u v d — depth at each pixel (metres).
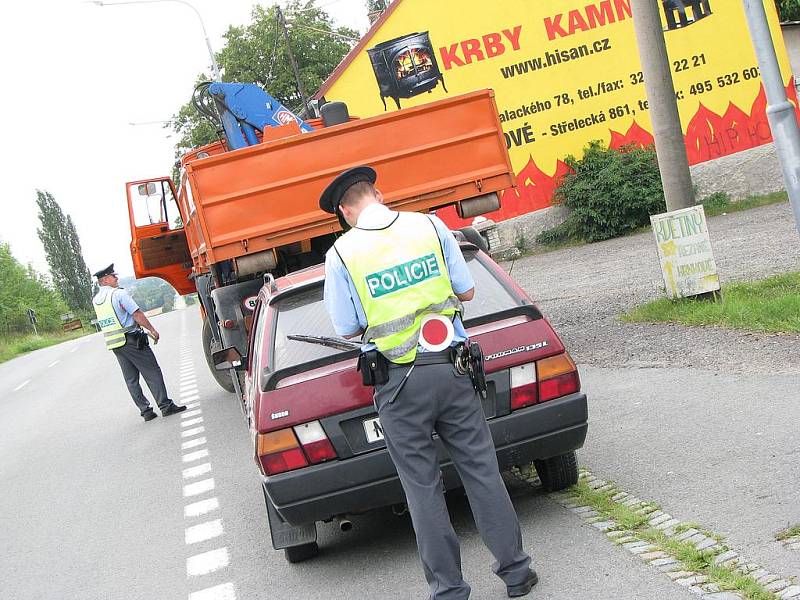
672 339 9.09
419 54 23.94
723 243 15.87
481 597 4.30
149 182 14.08
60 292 114.44
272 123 11.15
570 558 4.54
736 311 9.08
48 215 114.62
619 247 20.06
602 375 8.48
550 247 23.48
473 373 4.11
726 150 24.05
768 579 3.79
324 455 4.75
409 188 8.80
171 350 23.75
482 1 23.77
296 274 5.88
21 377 27.53
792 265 11.60
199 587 5.46
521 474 6.21
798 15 29.03
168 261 14.10
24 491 9.53
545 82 23.91
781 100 5.28
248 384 6.22
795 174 5.28
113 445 11.26
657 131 11.37
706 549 4.24
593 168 23.03
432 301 4.07
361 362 4.08
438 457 4.36
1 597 6.09
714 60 24.00
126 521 7.45
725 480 5.12
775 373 7.05
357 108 24.09
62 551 6.93
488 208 9.05
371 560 5.22
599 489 5.48
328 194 4.25
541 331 4.98
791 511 4.46
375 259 4.07
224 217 8.46
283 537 5.29
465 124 8.89
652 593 3.92
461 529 5.32
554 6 23.84
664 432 6.31
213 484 8.13
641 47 11.30
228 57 45.75
